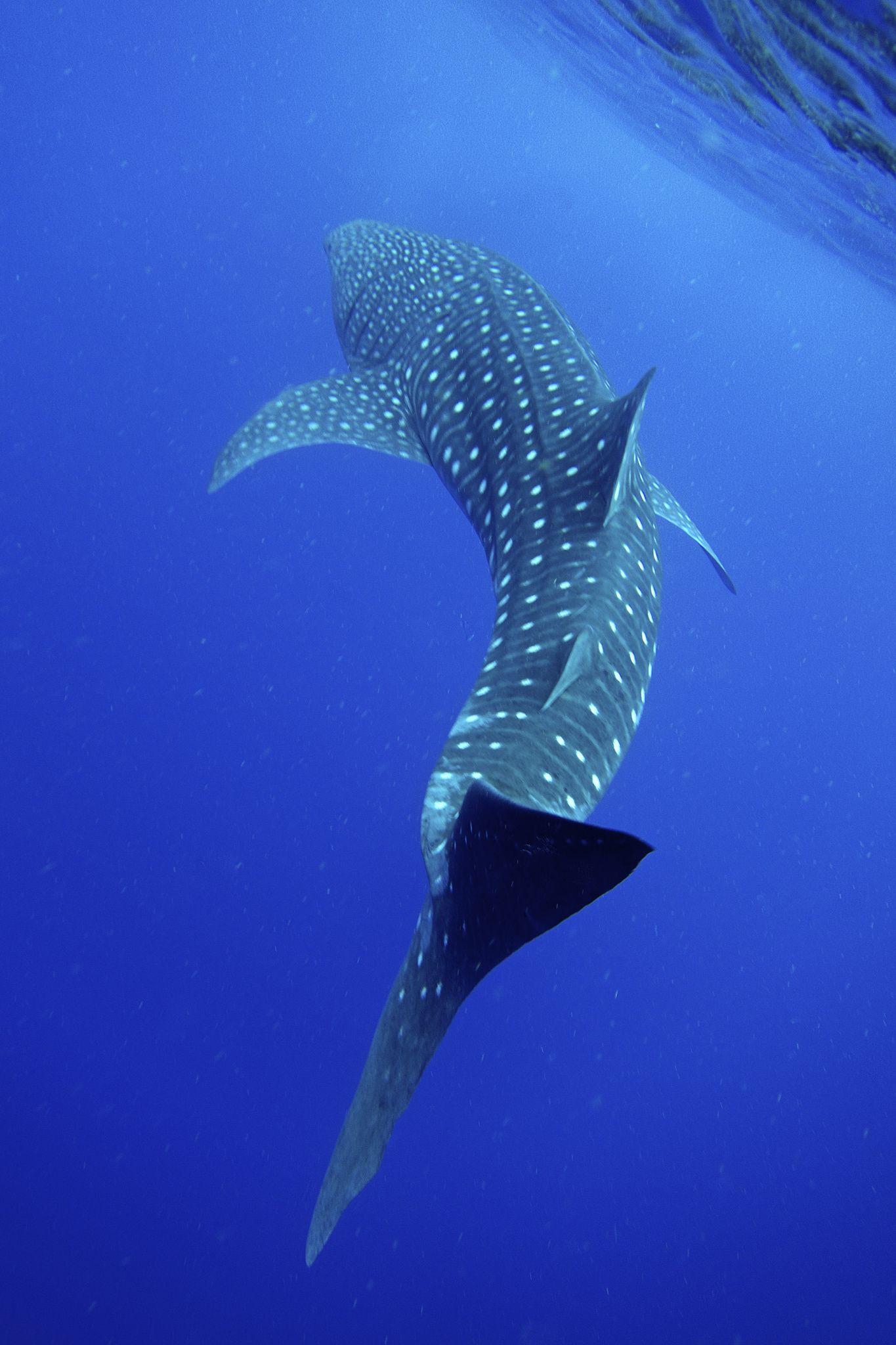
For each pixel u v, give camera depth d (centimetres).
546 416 489
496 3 1978
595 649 365
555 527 432
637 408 415
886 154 745
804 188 1206
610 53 1198
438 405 579
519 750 329
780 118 843
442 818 304
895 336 3947
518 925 224
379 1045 271
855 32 531
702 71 871
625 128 2681
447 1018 253
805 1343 1695
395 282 691
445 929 262
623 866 198
